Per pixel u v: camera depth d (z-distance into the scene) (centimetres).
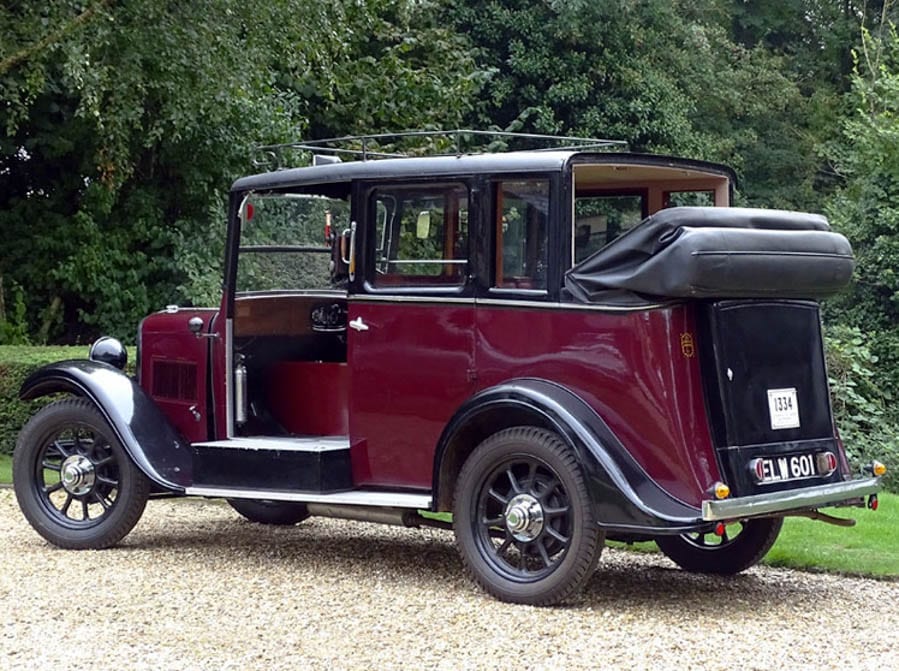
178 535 782
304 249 738
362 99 1662
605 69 2083
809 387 615
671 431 562
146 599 595
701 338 574
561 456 571
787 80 2733
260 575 654
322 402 718
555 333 590
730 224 584
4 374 1114
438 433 629
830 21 2983
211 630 536
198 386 725
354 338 655
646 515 551
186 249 1492
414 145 1672
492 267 612
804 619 570
